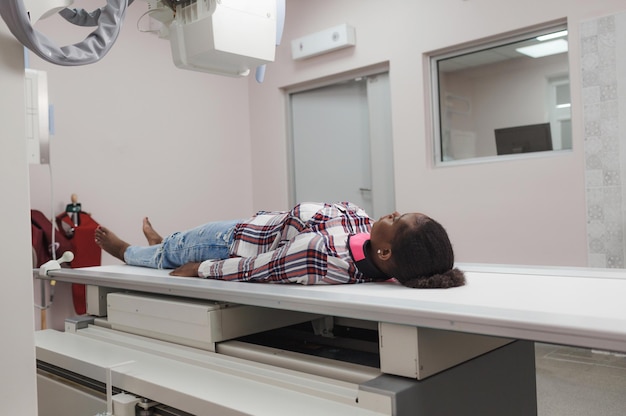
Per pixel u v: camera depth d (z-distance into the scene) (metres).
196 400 1.13
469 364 1.19
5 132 1.12
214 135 4.66
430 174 3.81
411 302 1.06
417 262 1.33
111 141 3.93
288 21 4.60
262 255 1.61
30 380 1.16
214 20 1.48
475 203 3.61
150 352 1.54
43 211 3.55
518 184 3.44
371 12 4.06
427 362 1.06
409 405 1.02
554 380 2.62
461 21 3.62
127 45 4.05
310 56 4.41
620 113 3.03
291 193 4.83
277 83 4.73
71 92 3.72
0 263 1.11
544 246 3.34
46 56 1.11
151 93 4.20
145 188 4.14
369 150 4.36
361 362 1.51
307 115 4.70
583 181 3.19
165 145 4.29
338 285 1.47
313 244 1.48
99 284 1.80
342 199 4.53
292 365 1.30
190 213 4.45
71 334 1.83
